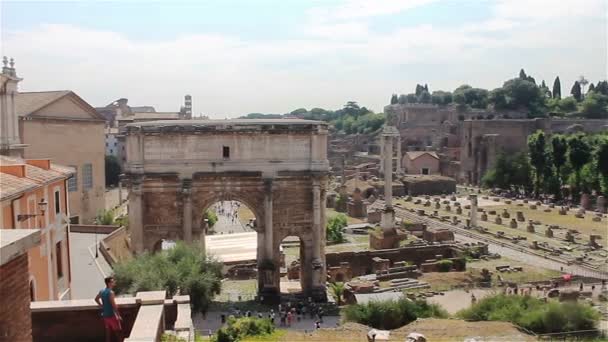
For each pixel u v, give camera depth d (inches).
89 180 3816.4
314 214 2402.8
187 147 2336.4
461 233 4232.3
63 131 3535.9
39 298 1524.4
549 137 6146.7
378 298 2126.0
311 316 2159.2
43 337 784.9
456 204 5442.9
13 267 525.3
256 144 2361.0
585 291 2386.8
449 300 2374.5
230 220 5270.7
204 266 2070.6
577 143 5290.4
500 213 4970.5
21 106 3373.5
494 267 3129.9
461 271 3016.7
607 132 6166.3
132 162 2311.8
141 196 2327.8
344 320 1958.7
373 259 3171.8
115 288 1861.5
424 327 1648.6
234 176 2361.0
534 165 5836.6
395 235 3698.3
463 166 7726.4
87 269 2375.7
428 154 7824.8
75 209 3636.8
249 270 3011.8
